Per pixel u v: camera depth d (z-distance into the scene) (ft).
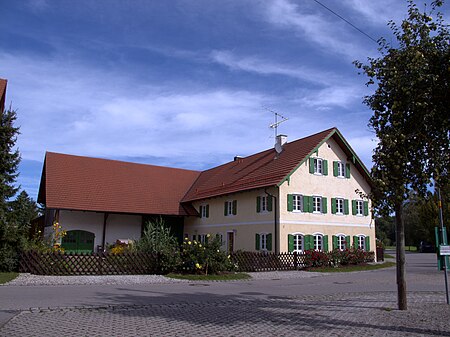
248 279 65.57
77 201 104.78
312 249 87.30
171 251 68.44
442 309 34.81
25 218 64.75
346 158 104.17
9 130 65.57
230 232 105.09
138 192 119.14
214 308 36.11
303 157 92.58
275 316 32.27
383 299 42.27
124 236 111.55
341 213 100.32
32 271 60.39
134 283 56.03
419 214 137.69
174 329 27.40
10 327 26.86
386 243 256.52
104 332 26.11
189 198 123.34
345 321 30.19
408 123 30.96
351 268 86.22
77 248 104.58
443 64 29.63
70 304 36.63
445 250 37.63
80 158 120.78
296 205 92.79
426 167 30.45
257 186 93.86
